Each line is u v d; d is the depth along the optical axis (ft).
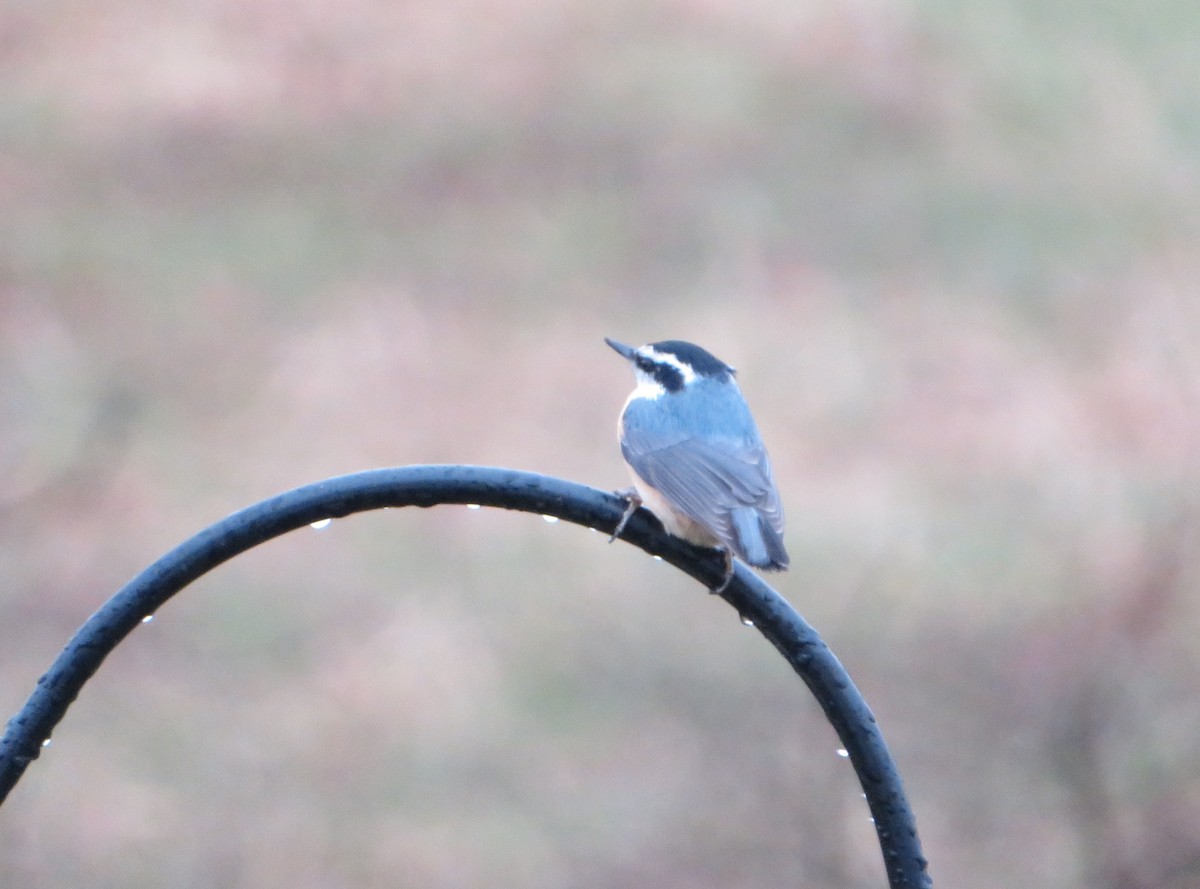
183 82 88.48
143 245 72.43
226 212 76.02
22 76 89.61
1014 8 94.79
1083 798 32.48
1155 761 33.12
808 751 34.88
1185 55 88.74
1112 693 34.50
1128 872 31.30
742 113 84.23
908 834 13.58
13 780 12.94
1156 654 35.81
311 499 13.41
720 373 20.17
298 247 73.51
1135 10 94.53
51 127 84.74
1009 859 31.94
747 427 19.38
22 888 33.01
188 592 46.03
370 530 49.57
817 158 79.46
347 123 84.84
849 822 33.42
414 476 13.79
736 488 18.42
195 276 70.64
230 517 13.29
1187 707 34.27
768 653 40.27
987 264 68.80
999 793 33.32
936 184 76.38
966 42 91.35
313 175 80.18
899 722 35.01
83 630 13.05
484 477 14.05
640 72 89.10
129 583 13.12
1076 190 74.28
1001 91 85.97
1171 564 37.52
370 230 74.28
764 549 16.65
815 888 32.60
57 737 39.37
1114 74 86.33
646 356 20.54
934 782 33.81
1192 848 31.30
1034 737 33.99
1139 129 80.59
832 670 13.89
